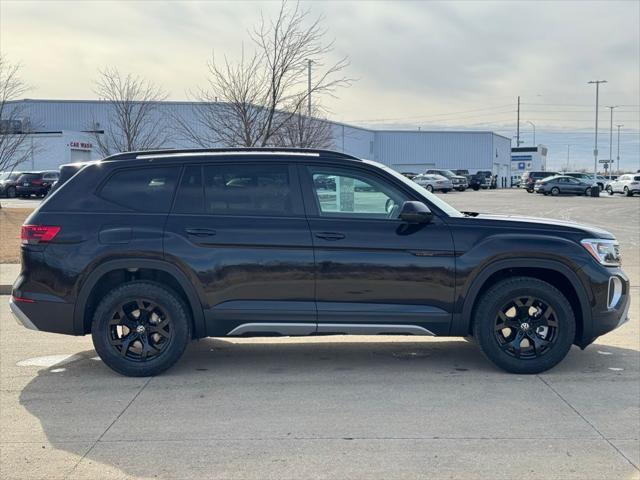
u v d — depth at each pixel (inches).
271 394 208.1
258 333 224.5
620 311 228.2
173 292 224.4
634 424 180.9
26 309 224.2
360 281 220.8
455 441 169.2
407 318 222.2
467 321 224.2
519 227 225.8
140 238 221.0
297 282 220.8
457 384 217.3
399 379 223.6
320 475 150.2
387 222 223.0
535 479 147.9
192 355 256.8
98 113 1962.4
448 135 2866.6
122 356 224.7
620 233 745.0
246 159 229.1
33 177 1470.2
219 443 168.9
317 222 222.1
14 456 162.1
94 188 228.1
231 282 220.8
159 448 166.1
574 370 232.8
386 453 161.9
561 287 233.0
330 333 224.4
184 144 1204.5
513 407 194.5
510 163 3344.0
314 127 800.9
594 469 152.9
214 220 222.7
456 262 221.0
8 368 239.9
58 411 193.8
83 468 154.9
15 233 677.9
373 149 2790.4
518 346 226.7
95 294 228.5
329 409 193.8
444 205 238.1
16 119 1536.7
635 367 236.7
